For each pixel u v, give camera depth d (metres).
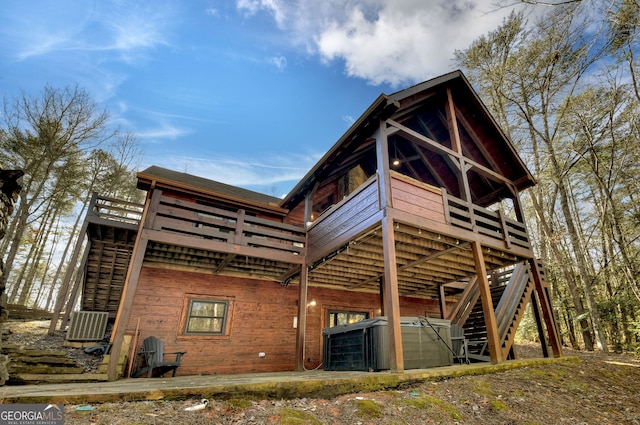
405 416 3.36
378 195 5.87
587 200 16.97
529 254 8.23
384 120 6.55
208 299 8.83
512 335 7.43
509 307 7.92
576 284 15.06
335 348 7.24
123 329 5.61
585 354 10.69
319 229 7.98
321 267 8.82
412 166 11.06
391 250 5.28
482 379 4.96
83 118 17.23
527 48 14.84
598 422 4.06
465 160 7.92
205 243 6.95
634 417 4.40
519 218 8.77
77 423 2.26
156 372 7.22
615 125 12.64
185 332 8.27
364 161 11.45
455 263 8.77
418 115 9.32
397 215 5.64
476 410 3.83
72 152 17.02
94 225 7.81
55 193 17.98
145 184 8.15
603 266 14.47
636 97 11.97
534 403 4.32
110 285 10.05
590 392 5.21
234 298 9.21
